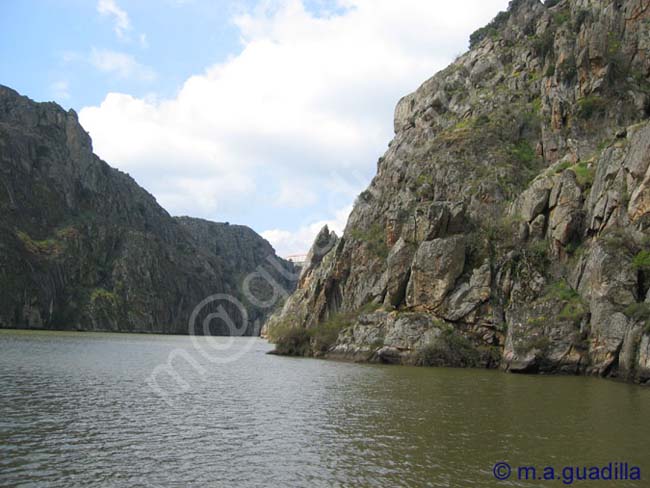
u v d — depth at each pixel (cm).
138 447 2764
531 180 9144
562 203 7538
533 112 10600
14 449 2662
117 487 2180
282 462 2530
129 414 3597
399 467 2466
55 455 2591
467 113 11725
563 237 7369
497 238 8131
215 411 3762
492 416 3581
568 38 10225
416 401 4225
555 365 6381
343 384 5306
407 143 12862
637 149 6481
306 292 13575
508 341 6944
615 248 6194
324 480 2288
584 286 6762
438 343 7581
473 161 9956
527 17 13088
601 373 5953
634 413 3684
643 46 9644
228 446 2806
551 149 9519
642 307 5647
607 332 5969
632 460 2572
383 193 11744
